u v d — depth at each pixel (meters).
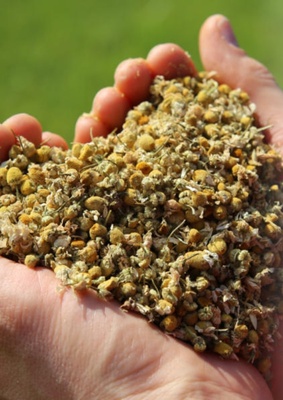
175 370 0.23
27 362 0.24
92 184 0.26
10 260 0.25
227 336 0.25
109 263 0.25
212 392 0.23
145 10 0.66
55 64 0.61
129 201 0.26
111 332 0.23
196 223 0.26
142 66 0.33
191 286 0.25
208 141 0.29
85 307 0.24
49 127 0.57
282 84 0.59
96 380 0.23
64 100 0.58
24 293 0.24
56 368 0.24
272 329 0.26
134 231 0.26
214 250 0.25
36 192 0.27
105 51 0.63
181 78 0.33
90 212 0.26
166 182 0.27
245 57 0.34
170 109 0.31
